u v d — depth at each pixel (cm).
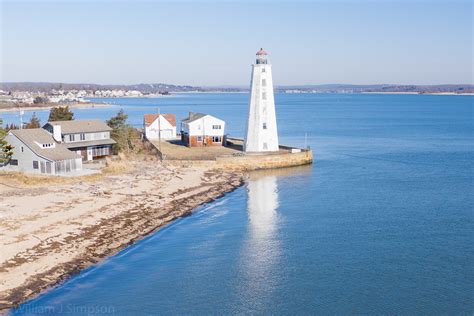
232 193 6506
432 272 3844
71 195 5700
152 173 7194
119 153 8219
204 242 4566
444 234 4728
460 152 10588
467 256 4156
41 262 3847
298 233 4819
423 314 3228
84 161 7844
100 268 3909
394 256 4175
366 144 12081
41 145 6906
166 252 4300
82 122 8188
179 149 9338
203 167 7856
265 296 3494
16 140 6888
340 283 3681
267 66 8544
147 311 3272
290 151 8806
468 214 5419
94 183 6356
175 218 5294
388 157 9812
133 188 6259
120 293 3512
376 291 3544
